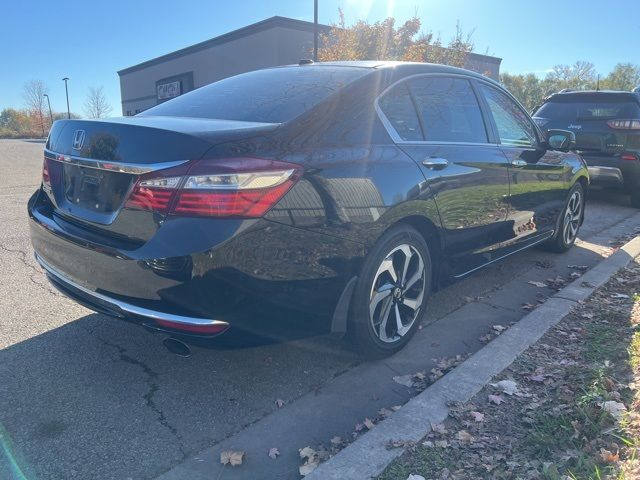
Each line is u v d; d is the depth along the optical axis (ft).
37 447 8.27
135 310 8.34
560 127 28.99
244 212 7.84
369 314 10.23
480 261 13.56
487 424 8.52
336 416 9.25
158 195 7.95
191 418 9.11
